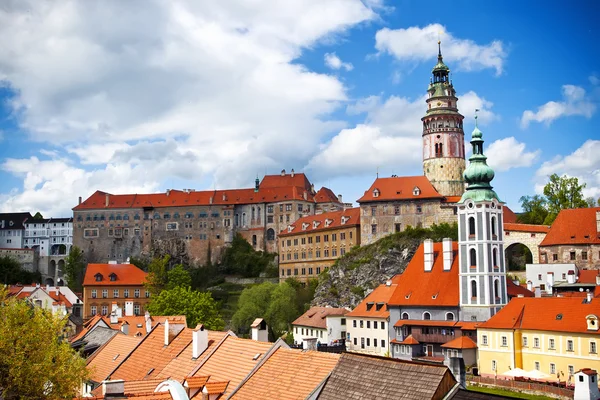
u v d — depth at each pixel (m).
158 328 80.06
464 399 36.72
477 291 132.00
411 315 141.38
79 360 56.03
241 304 188.00
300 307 199.50
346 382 43.09
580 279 152.88
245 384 52.88
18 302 58.47
